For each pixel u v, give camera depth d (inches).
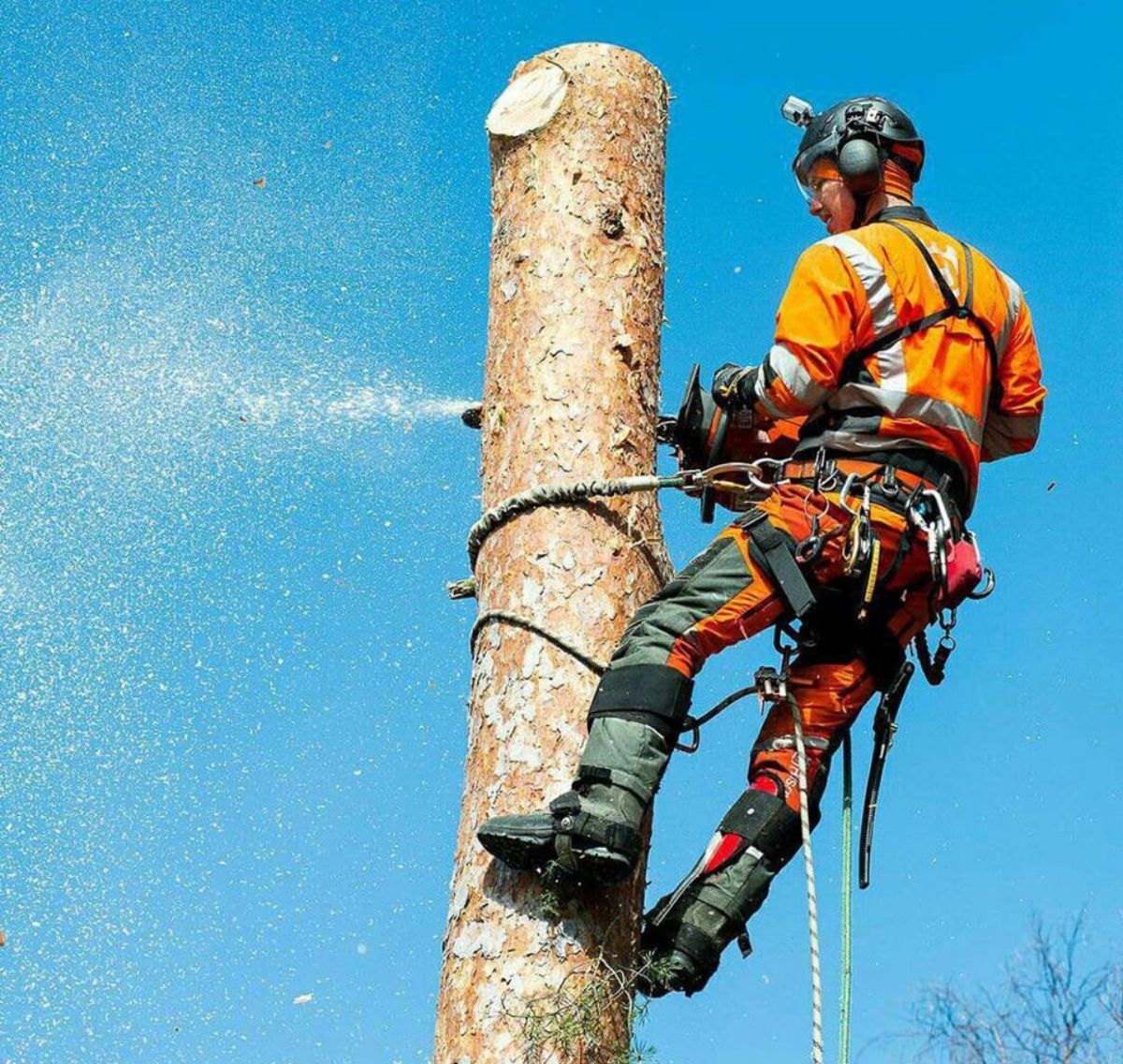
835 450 182.1
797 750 179.5
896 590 184.2
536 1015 163.5
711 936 176.4
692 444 198.7
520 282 197.3
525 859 167.6
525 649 180.1
